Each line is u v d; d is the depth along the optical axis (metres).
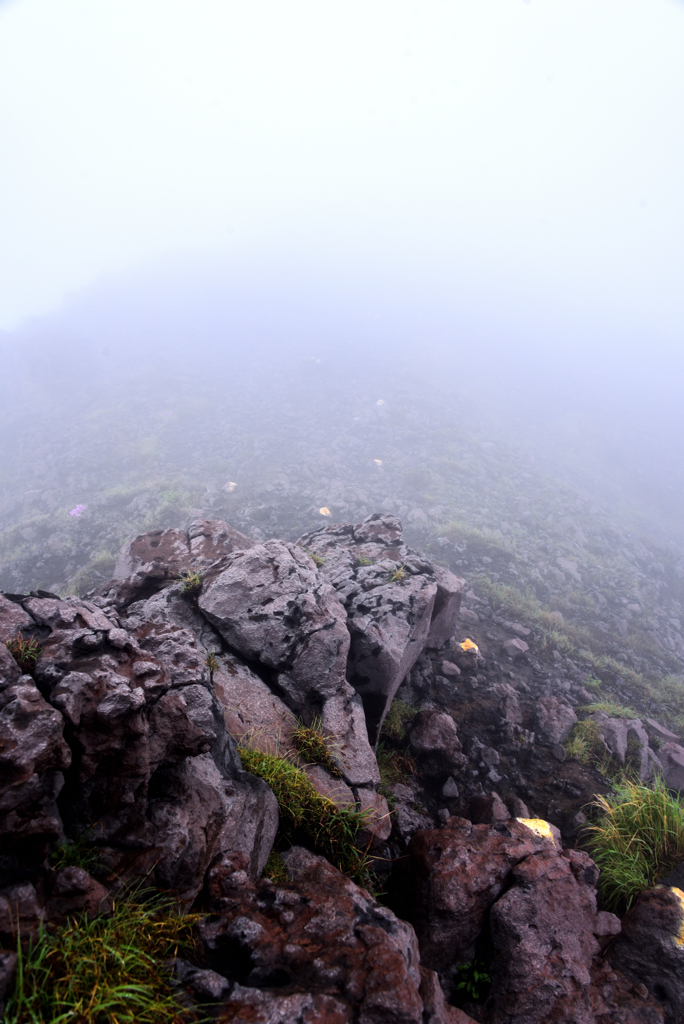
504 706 5.87
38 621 2.66
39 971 1.69
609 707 6.49
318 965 2.00
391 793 4.37
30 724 1.93
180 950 2.04
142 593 4.56
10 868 1.90
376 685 4.59
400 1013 1.83
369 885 3.08
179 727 2.45
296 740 3.60
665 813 3.94
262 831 2.67
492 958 2.97
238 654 4.00
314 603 4.09
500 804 4.46
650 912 3.10
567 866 3.30
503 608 9.50
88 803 2.16
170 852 2.19
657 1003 2.74
